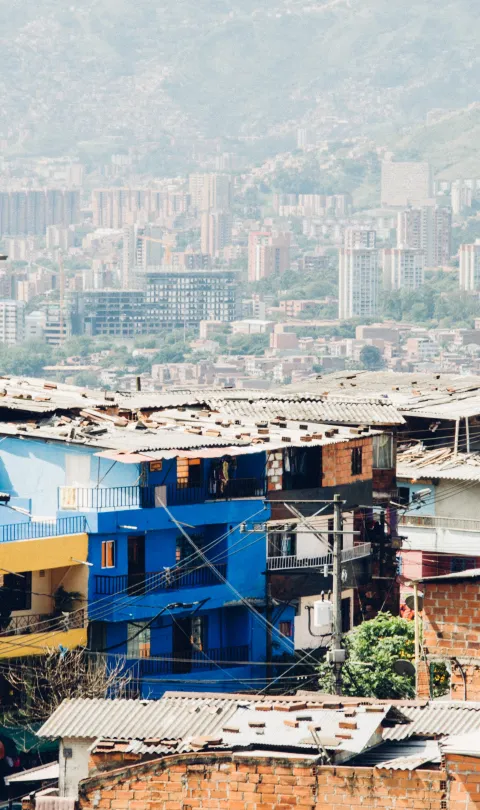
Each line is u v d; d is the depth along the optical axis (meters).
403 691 97.31
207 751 64.31
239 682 107.44
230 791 62.81
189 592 106.19
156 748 65.62
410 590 121.31
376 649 98.62
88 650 99.88
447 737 64.19
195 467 110.38
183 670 106.12
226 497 111.25
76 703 70.25
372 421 133.25
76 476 108.38
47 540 98.88
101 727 68.44
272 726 66.12
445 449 150.50
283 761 62.47
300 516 94.88
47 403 123.56
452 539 137.25
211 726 67.75
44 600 99.75
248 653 110.06
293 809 62.25
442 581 80.75
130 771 63.62
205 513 108.62
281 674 110.69
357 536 122.88
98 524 101.69
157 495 107.06
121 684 96.69
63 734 68.25
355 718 66.56
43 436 109.31
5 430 111.12
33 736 93.00
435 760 63.34
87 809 63.78
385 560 125.56
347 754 64.06
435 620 80.94
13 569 96.88
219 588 108.25
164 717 68.94
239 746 64.44
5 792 81.62
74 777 68.25
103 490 106.88
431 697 80.88
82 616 100.06
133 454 105.81
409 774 61.56
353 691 97.88
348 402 139.75
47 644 97.75
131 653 103.06
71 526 101.44
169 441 111.06
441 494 138.25
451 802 61.12
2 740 93.25
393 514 128.62
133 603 102.56
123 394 145.00
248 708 68.94
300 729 65.62
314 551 116.88
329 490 119.31
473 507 137.50
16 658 96.44
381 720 66.50
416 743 66.19
